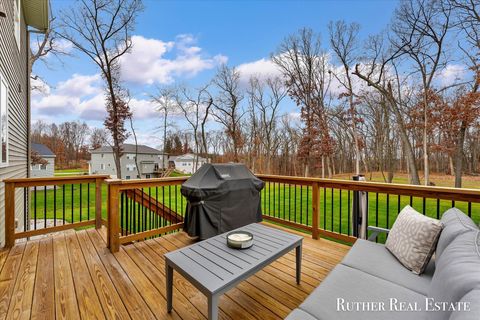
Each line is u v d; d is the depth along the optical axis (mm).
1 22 3594
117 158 15445
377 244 2111
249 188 3420
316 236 3268
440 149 11594
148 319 1722
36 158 17781
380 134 16406
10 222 2939
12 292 2006
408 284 1494
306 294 2029
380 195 10133
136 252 2848
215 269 1595
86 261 2594
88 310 1799
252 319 1729
